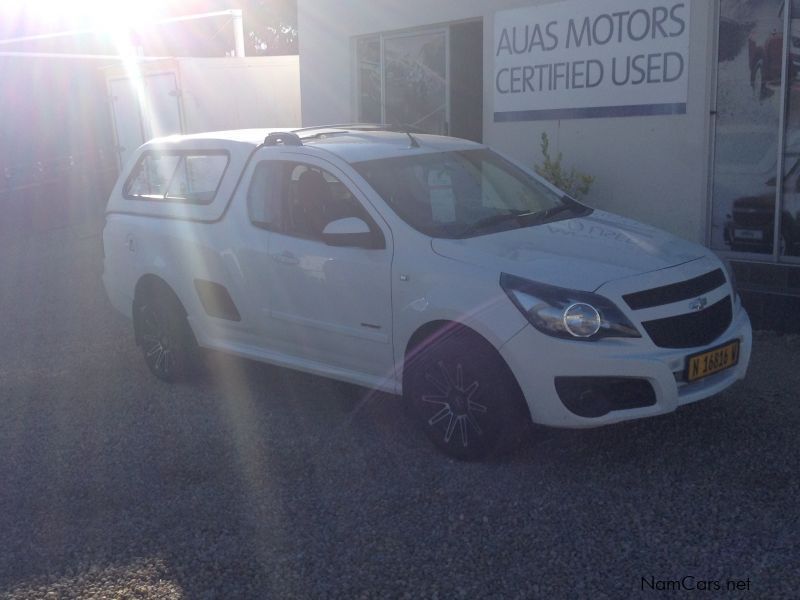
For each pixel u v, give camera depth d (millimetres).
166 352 7102
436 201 5867
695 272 5199
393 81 11078
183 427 6238
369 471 5324
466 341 5098
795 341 7152
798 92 7766
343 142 6406
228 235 6434
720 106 8172
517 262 5090
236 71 15102
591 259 5152
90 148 17422
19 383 7512
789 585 3961
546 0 9141
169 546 4629
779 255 8102
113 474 5559
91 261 13023
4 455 5973
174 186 7070
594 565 4207
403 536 4566
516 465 5238
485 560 4301
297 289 6008
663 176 8531
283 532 4695
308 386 6906
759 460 5141
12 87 17344
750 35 7910
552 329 4805
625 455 5289
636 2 8445
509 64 9578
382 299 5508
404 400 5539
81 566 4496
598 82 8844
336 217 5883
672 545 4328
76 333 9062
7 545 4766
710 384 5117
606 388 4836
